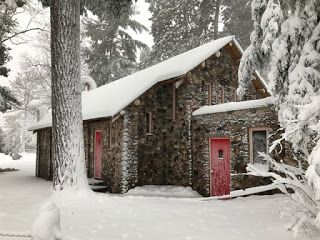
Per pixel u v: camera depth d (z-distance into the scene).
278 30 9.31
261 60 10.70
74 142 11.23
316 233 5.89
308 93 8.05
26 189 14.25
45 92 48.84
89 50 37.38
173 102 16.28
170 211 8.79
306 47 8.45
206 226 7.14
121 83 20.14
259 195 12.04
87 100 21.14
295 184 6.02
